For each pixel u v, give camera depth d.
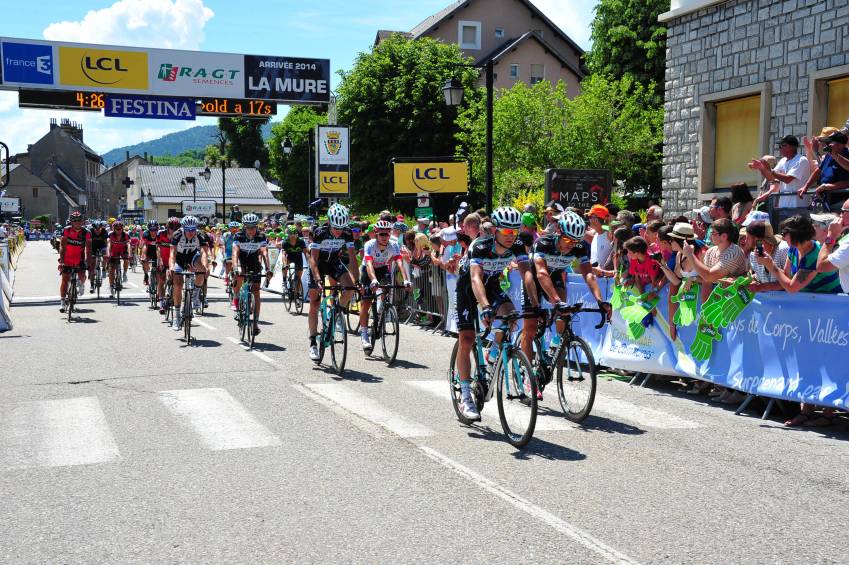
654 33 29.48
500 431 5.66
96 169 120.62
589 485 4.36
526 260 5.66
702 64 13.66
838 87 11.06
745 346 6.34
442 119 34.19
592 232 8.71
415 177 20.84
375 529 3.68
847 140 7.82
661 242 7.12
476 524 3.74
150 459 4.89
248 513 3.91
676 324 7.07
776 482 4.43
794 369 5.86
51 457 4.94
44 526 3.75
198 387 7.29
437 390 7.18
